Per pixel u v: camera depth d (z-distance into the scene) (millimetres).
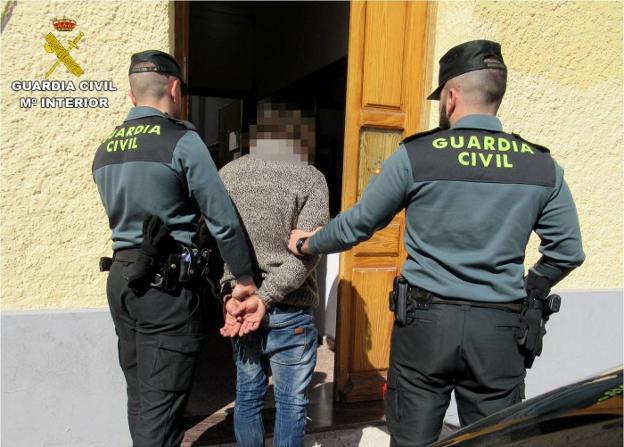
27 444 2482
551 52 3291
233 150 6551
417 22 3250
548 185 1664
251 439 2191
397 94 3270
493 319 1637
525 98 3275
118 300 1882
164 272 1812
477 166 1640
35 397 2473
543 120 3332
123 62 2500
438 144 1694
